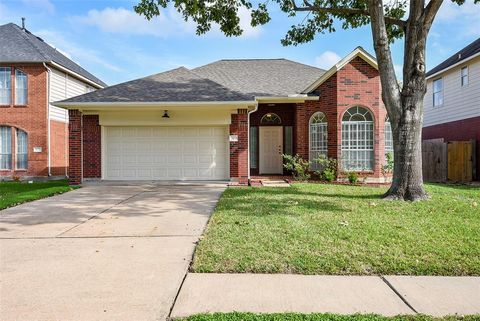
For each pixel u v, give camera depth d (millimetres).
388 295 3592
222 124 13773
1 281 3941
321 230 5875
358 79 14172
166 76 14656
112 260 4660
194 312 3229
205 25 11891
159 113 13734
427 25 8781
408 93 8938
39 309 3271
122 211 8023
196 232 6102
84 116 13977
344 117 14297
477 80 16484
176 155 14055
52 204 9000
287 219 6711
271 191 10867
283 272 4230
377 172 14047
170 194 10648
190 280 3982
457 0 10609
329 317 3084
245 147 12953
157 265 4465
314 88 14875
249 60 20125
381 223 6367
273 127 16766
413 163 8945
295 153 16062
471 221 6566
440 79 20125
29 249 5156
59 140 18516
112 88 13578
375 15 8914
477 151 16297
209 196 10203
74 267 4391
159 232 6117
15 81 17516
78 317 3125
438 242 5199
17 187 13383
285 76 17734
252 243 5191
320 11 11164
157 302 3430
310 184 12961
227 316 3098
